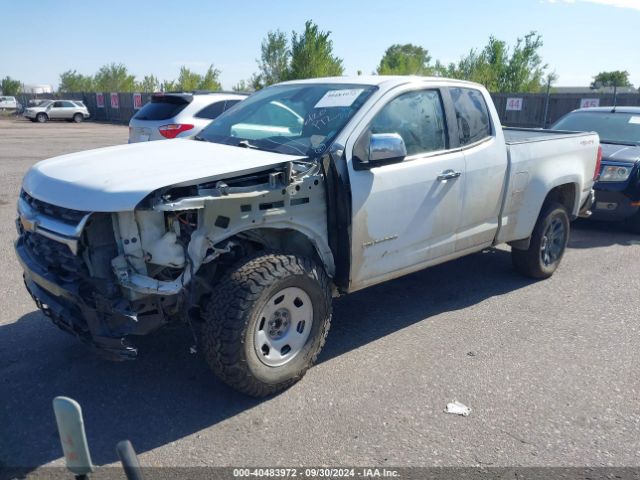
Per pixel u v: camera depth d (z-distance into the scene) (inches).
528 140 217.0
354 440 129.4
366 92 169.6
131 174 132.6
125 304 129.3
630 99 751.7
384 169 163.0
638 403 146.7
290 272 139.9
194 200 125.6
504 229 209.8
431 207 177.3
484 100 201.5
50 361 162.2
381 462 122.0
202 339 136.7
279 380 143.9
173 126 363.3
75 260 129.0
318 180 150.0
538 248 229.9
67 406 63.4
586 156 243.6
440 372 160.9
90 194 126.6
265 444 127.6
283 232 155.6
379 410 141.3
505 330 190.1
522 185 210.8
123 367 159.6
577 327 193.5
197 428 133.1
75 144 798.5
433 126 181.0
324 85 185.8
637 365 167.2
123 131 1143.6
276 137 168.9
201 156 150.5
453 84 191.8
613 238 320.8
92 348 134.0
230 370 134.6
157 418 136.6
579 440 130.6
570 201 243.3
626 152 319.9
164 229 128.3
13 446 125.7
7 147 733.9
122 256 127.6
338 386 152.5
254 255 141.6
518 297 221.0
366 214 158.7
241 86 1590.8
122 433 130.6
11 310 196.2
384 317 199.5
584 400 147.6
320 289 149.2
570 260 273.7
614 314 205.6
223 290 134.3
